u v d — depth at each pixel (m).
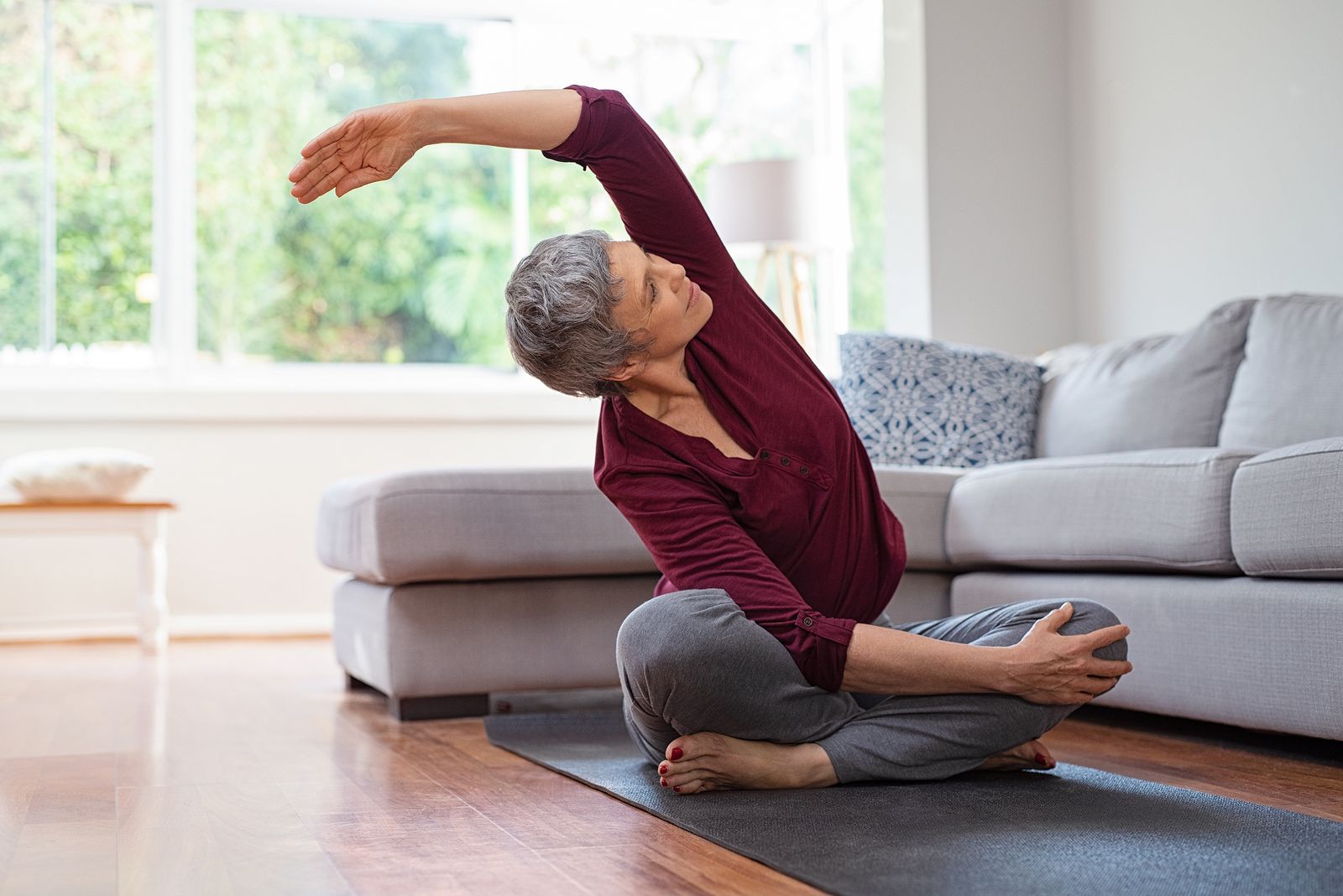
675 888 1.37
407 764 2.24
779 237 4.81
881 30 5.47
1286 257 3.92
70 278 5.48
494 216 5.96
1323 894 1.29
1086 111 4.80
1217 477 2.32
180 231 5.56
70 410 5.20
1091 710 2.84
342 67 5.80
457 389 5.79
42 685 3.56
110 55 5.54
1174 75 4.35
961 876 1.37
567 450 5.75
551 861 1.50
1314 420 2.80
